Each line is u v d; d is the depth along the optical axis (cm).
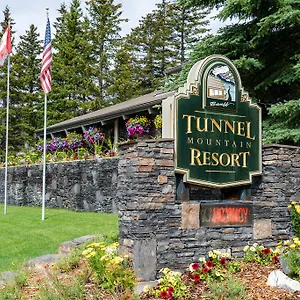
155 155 548
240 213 597
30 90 3359
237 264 537
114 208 1182
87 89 3077
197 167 572
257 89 1055
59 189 1416
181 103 569
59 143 1716
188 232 557
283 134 902
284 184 643
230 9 981
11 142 3173
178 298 439
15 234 872
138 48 3350
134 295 427
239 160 605
